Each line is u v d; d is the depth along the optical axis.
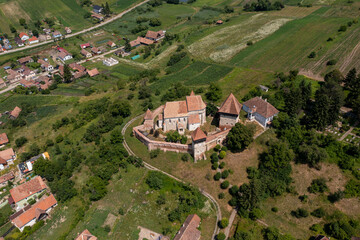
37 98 178.00
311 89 123.50
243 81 152.62
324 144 100.50
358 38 174.25
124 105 134.62
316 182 91.75
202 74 169.12
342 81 131.25
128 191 100.44
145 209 93.94
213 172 100.38
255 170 97.56
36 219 96.50
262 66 168.75
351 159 94.06
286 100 117.19
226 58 185.75
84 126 136.50
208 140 103.44
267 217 88.19
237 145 100.12
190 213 91.25
